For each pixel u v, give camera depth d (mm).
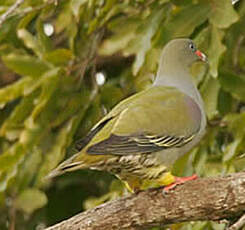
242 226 9602
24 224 15094
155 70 12422
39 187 14469
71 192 15133
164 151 10000
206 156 12000
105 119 10109
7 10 12492
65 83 12820
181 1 11992
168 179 9734
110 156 9594
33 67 12664
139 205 9484
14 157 12789
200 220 9531
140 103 10234
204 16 11711
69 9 12797
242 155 11562
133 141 9789
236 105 12969
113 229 9469
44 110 12906
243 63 13297
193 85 11070
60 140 12891
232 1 12352
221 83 12016
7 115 15391
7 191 13617
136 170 9883
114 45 12820
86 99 13070
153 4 12445
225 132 12883
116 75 15195
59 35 15125
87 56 13039
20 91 12719
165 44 11828
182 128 10227
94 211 9547
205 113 11070
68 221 9523
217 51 11539
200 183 9438
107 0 12023
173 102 10414
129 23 12820
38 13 13531
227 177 9406
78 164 9383
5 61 12609
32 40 12969
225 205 9305
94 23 12297
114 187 12406
